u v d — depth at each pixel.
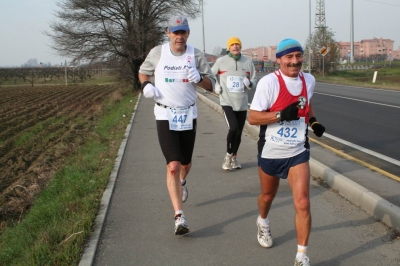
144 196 5.76
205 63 4.59
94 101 28.31
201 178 6.60
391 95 19.75
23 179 9.23
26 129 17.27
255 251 4.05
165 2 31.83
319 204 5.29
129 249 4.14
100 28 30.61
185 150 4.79
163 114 4.49
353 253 3.97
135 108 17.62
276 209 5.16
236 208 5.23
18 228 5.35
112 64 32.00
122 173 6.98
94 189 5.96
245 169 7.10
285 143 3.55
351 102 17.03
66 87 47.81
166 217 4.98
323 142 9.20
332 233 4.42
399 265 3.72
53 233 4.35
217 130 11.24
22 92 39.00
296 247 4.12
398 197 5.12
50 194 6.62
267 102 3.59
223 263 3.83
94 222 4.73
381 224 4.60
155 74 4.53
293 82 3.56
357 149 8.44
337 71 48.66
